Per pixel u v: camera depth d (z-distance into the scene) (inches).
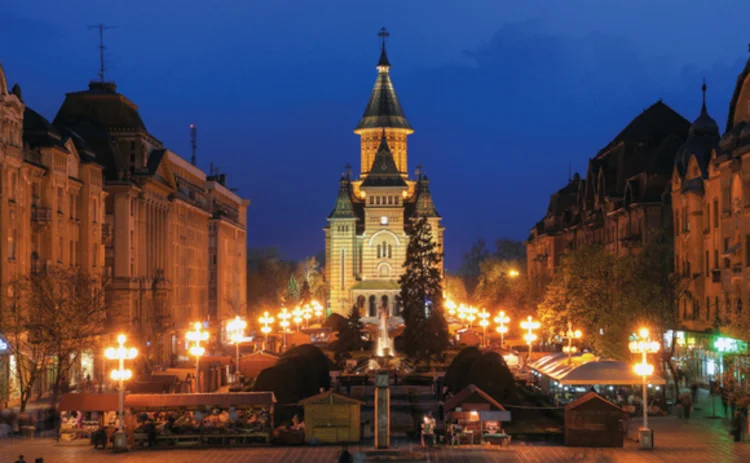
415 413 3518.7
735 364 3186.5
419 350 5748.0
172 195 5856.3
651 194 4909.0
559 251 7239.2
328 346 6456.7
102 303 3932.1
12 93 3710.6
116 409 2819.9
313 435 2851.9
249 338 5777.6
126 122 5211.6
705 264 4141.2
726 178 3858.3
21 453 2645.2
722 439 2800.2
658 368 3937.0
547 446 2773.1
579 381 3117.6
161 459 2561.5
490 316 7406.5
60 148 4089.6
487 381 3314.5
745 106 3831.2
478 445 2790.4
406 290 6387.8
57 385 3272.6
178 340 5910.4
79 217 4461.1
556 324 4456.2
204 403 2883.9
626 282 4202.8
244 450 2728.8
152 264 5403.5
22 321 3444.9
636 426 3058.6
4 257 3575.3
